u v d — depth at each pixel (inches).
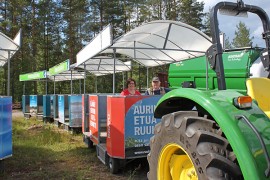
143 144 219.3
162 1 1428.4
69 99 424.5
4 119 223.0
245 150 73.5
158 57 371.2
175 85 524.1
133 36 287.6
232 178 76.8
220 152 79.7
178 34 292.0
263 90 103.8
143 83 1213.7
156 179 104.9
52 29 1451.8
